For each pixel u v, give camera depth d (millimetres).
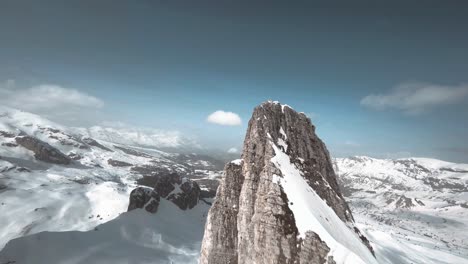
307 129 63500
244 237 49875
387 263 96938
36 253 89625
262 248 44969
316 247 41219
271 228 45281
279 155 54531
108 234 118000
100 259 97812
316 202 49438
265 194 49344
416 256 162875
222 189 58000
